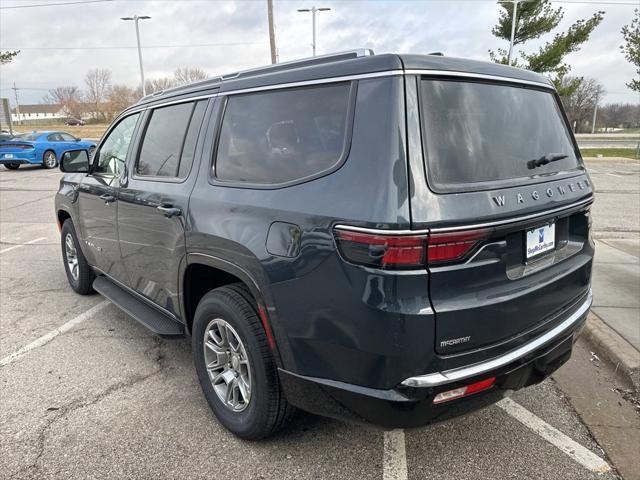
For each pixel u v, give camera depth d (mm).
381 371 1965
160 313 3547
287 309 2238
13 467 2551
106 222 3967
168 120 3305
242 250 2424
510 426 2910
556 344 2430
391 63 2037
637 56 21625
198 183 2840
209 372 2891
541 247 2398
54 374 3500
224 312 2621
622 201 10984
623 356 3502
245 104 2666
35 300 5008
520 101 2510
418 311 1889
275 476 2486
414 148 1943
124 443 2734
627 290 4832
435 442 2754
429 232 1873
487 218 2010
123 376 3475
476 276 2014
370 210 1911
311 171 2221
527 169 2404
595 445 2744
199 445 2717
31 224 8883
